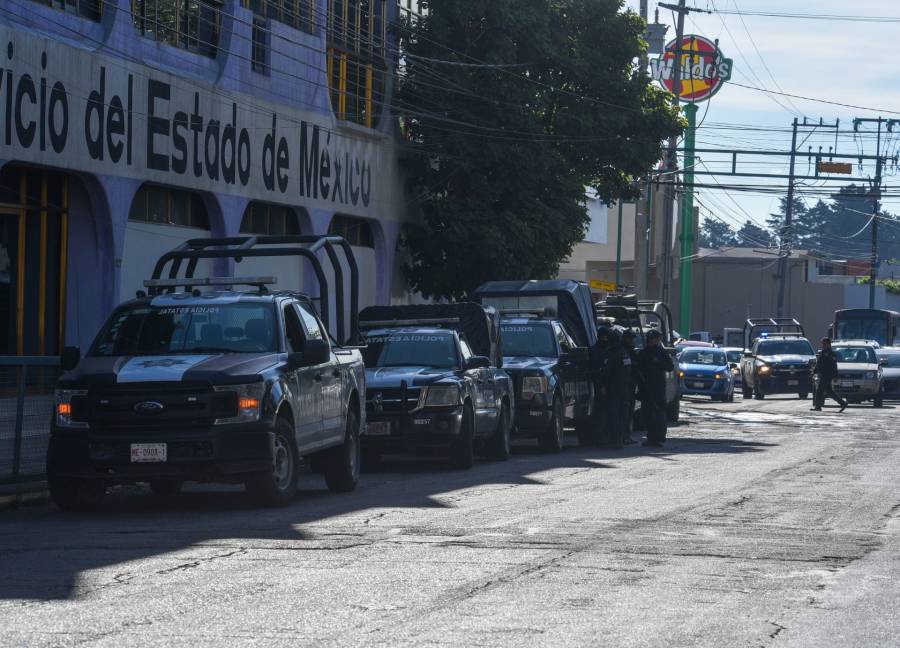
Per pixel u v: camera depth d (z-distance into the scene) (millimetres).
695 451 31719
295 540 15391
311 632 10219
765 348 69688
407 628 10391
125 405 18359
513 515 17859
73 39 32062
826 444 33906
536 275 50719
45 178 32531
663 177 73312
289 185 42594
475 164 49906
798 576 13047
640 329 45344
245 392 18531
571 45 51906
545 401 30828
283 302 20750
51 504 20812
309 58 43719
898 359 65562
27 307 32438
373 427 26016
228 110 38656
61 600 11555
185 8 37344
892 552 14711
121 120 33531
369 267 50250
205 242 27625
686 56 87688
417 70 49938
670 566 13523
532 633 10234
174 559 13906
